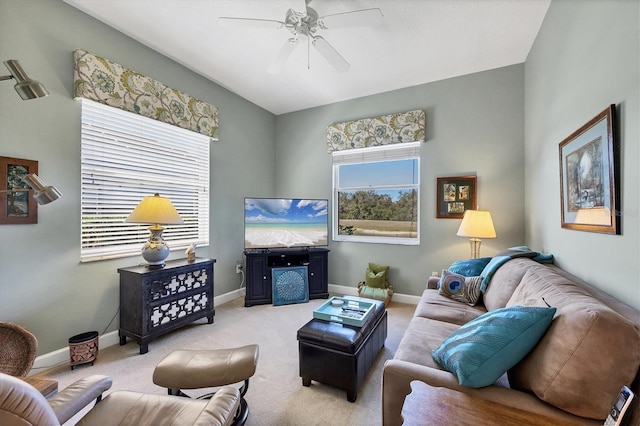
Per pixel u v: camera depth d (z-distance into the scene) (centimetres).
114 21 242
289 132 457
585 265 164
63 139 220
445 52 287
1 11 190
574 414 88
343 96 397
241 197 399
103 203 248
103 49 242
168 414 106
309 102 419
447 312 207
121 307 248
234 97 386
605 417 84
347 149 402
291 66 315
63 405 99
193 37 264
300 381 194
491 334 110
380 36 261
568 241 189
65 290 221
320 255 386
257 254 356
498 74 317
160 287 248
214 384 131
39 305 207
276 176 467
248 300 350
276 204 379
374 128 380
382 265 382
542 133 244
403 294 370
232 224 384
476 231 279
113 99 242
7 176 192
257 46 278
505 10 227
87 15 232
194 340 256
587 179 158
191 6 225
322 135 430
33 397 66
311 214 392
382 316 231
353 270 406
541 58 245
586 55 162
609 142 135
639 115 116
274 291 355
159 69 288
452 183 340
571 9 182
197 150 336
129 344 249
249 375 135
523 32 254
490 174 322
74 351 208
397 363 120
